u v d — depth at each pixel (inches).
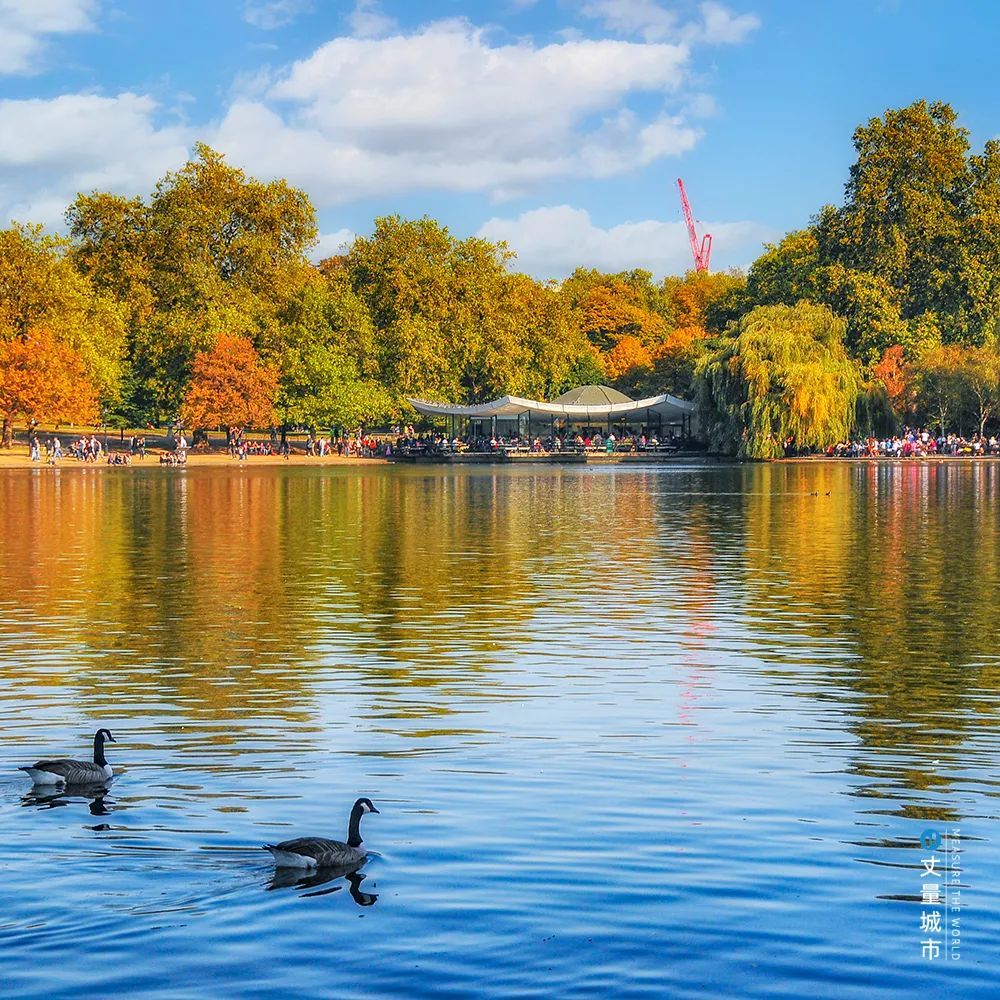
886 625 1087.6
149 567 1492.4
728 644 1003.3
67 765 627.2
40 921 465.4
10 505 2519.7
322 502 2635.3
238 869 514.0
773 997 415.2
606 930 459.8
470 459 5132.9
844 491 2945.4
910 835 557.3
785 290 5738.2
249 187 5625.0
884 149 5472.4
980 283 5285.4
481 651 976.3
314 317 5305.1
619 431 5723.4
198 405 4879.4
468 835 552.7
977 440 4918.8
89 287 5147.6
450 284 5639.8
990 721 761.0
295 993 416.5
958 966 434.9
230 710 788.0
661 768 656.4
